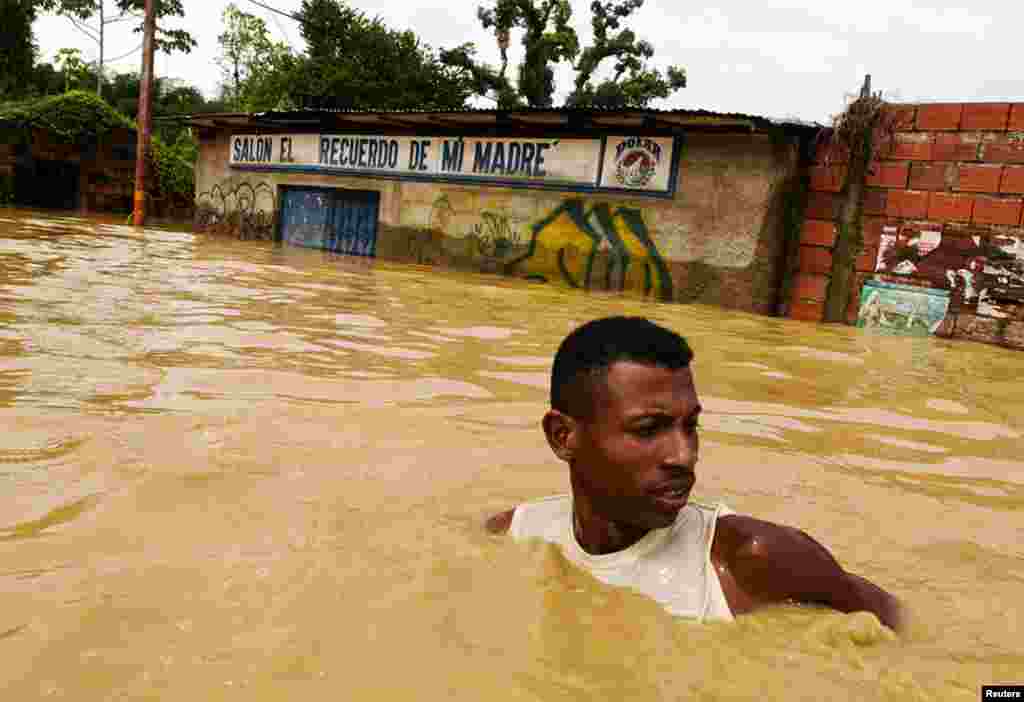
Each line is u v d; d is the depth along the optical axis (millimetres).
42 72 40844
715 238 10797
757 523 1708
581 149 12203
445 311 7191
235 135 19219
